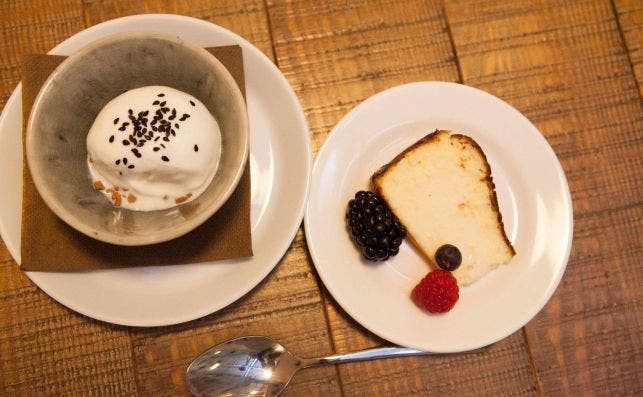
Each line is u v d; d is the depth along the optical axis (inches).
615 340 14.3
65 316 13.4
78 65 11.9
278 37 14.6
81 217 11.6
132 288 12.9
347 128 13.9
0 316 13.4
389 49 14.8
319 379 13.7
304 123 13.2
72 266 12.7
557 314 14.3
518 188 14.4
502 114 14.4
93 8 14.3
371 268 13.8
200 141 12.4
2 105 13.9
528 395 14.0
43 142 11.7
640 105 15.2
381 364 13.9
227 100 12.2
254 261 13.0
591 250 14.6
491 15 15.2
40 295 13.4
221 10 14.6
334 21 14.8
